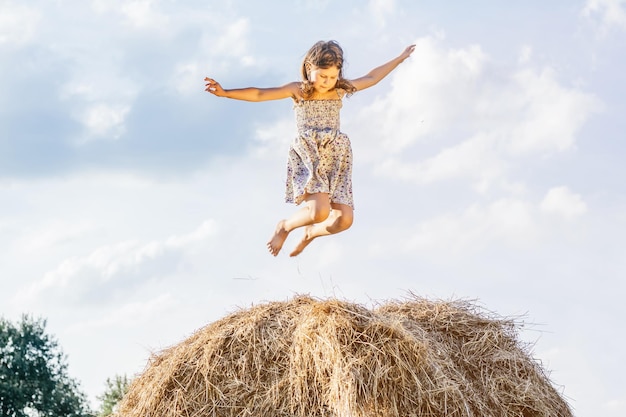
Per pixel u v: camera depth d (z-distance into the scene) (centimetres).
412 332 615
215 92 671
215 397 605
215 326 646
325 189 699
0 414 2931
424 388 573
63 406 2988
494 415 635
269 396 591
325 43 707
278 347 605
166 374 625
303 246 751
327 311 594
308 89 707
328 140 709
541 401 656
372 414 562
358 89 730
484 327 686
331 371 574
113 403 1482
